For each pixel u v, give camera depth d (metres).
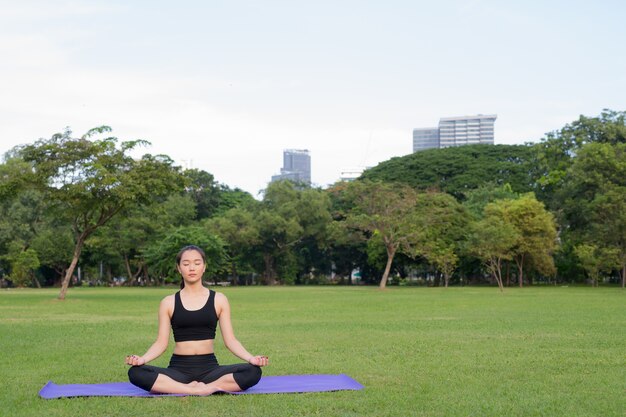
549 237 66.38
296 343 15.65
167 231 76.31
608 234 62.00
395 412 8.02
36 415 7.82
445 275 71.44
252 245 82.88
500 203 68.44
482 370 11.36
